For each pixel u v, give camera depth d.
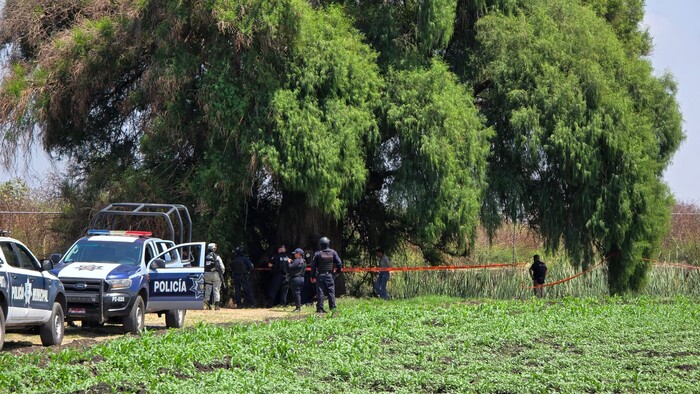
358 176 75.12
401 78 79.25
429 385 33.97
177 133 72.19
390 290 87.62
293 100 72.81
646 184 86.31
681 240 102.56
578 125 83.25
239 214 77.75
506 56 84.12
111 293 47.84
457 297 84.88
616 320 58.16
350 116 75.06
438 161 77.44
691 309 69.12
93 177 77.12
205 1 70.25
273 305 77.44
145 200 73.94
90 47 73.06
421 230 79.12
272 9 71.50
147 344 39.47
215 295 69.19
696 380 36.28
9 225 78.50
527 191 86.75
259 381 32.47
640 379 35.75
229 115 70.88
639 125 86.94
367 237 90.00
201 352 38.09
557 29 85.94
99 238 52.34
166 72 70.25
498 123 86.00
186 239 74.50
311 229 81.81
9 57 79.25
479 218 83.88
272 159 70.81
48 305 42.66
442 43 82.19
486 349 44.56
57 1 78.56
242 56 72.12
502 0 86.56
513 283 87.75
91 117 79.62
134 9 71.56
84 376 33.22
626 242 86.81
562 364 39.25
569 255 87.06
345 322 53.19
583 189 84.88
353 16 80.44
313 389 32.56
